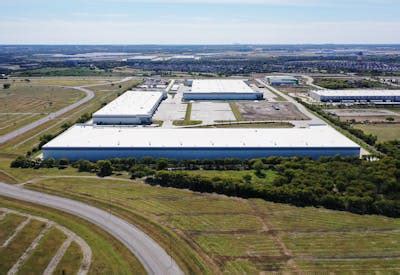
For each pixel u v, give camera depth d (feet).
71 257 170.81
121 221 205.46
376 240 188.96
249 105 556.92
